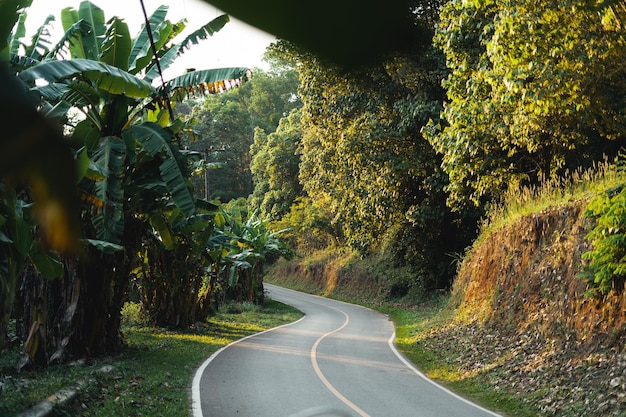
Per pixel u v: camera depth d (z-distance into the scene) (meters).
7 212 7.71
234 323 27.47
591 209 11.80
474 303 20.45
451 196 20.84
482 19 14.15
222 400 10.31
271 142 59.22
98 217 11.43
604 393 9.73
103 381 10.63
